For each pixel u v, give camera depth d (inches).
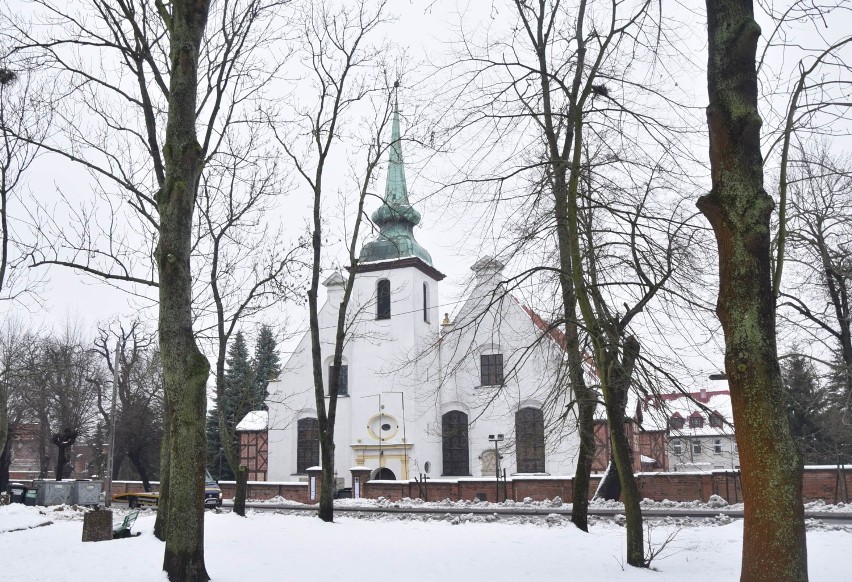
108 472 1526.8
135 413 1946.4
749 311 284.8
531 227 586.2
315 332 861.2
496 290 596.7
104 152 751.1
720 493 1221.7
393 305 1984.5
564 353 634.8
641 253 534.6
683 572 458.0
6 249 803.4
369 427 1920.5
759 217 290.0
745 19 306.7
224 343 925.8
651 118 523.2
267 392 2062.0
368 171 928.3
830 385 1193.4
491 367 1800.0
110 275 650.8
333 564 491.2
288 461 2010.3
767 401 276.5
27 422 2436.0
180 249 444.1
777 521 267.7
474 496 1486.2
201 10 483.5
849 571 441.1
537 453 1713.8
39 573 456.8
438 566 486.9
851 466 1161.4
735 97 301.7
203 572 412.8
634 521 482.6
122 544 555.8
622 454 496.1
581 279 520.4
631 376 516.1
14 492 1529.3
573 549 547.2
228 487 1765.5
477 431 1806.1
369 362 1968.5
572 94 561.0
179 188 449.4
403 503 1450.5
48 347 2172.7
